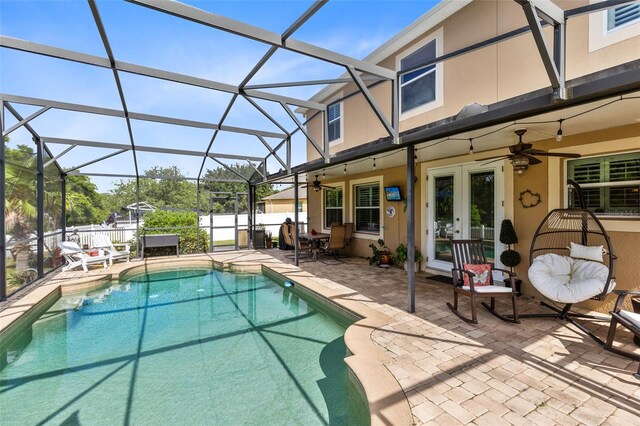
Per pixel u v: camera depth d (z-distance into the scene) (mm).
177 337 4934
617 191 4547
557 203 5168
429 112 7098
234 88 5738
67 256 8594
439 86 6840
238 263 9445
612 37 4363
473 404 2617
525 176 5637
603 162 4676
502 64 5684
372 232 9680
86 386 3551
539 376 3033
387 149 5188
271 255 11141
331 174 10453
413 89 7516
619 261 4504
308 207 13180
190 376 3729
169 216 11703
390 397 2664
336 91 10211
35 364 4102
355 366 3195
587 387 2848
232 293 7461
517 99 3744
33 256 7441
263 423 2859
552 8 2869
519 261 5551
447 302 5309
